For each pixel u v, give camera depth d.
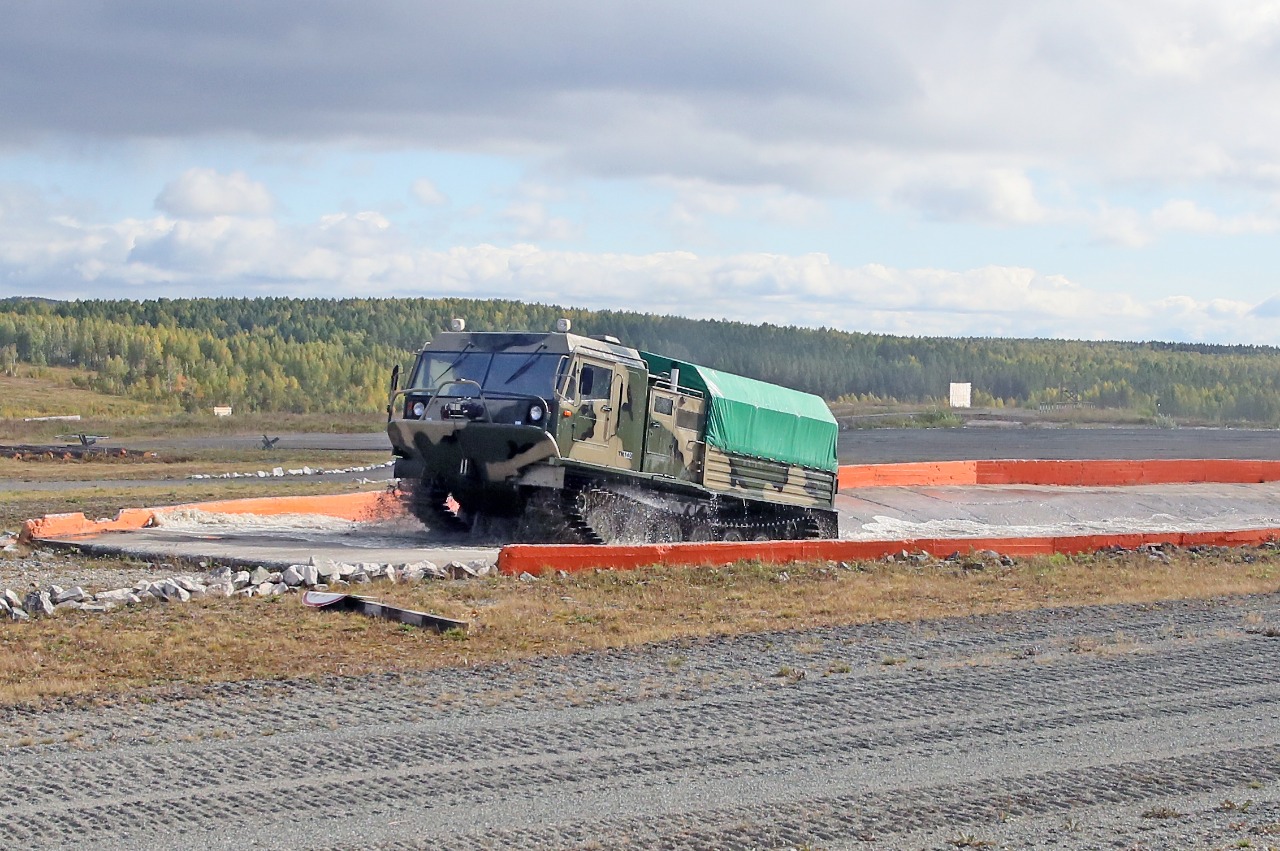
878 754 10.59
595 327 150.75
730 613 16.72
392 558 19.62
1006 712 12.04
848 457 53.62
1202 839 8.70
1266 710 12.35
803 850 8.37
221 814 8.84
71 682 12.20
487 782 9.63
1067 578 20.94
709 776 9.91
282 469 49.47
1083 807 9.37
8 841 8.24
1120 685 13.22
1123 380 135.38
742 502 24.70
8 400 120.19
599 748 10.58
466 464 21.75
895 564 21.72
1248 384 133.62
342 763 10.01
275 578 17.47
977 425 83.25
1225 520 37.34
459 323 22.66
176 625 14.79
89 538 22.20
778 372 144.62
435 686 12.48
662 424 22.92
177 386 136.88
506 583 18.05
